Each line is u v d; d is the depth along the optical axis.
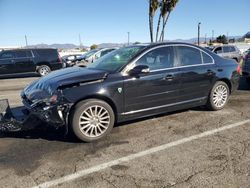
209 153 4.39
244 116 6.27
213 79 6.46
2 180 3.73
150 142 4.88
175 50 5.96
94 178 3.73
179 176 3.73
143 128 5.57
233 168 3.90
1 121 4.93
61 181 3.68
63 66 17.98
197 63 6.27
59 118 4.71
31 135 5.27
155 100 5.62
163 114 6.43
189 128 5.53
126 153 4.46
